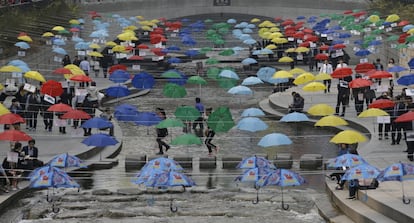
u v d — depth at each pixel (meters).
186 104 65.75
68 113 42.53
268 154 45.78
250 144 49.19
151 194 36.00
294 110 55.09
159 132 45.19
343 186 34.16
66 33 78.44
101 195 35.88
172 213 32.69
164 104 65.75
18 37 67.56
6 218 32.34
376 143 44.75
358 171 30.09
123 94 51.25
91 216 32.44
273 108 60.72
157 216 32.38
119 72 56.84
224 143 49.50
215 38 89.56
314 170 41.44
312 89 51.09
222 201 34.88
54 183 31.06
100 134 38.22
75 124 50.44
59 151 43.12
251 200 34.88
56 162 34.75
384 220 28.52
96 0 105.19
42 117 51.94
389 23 77.06
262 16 110.69
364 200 31.08
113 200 34.88
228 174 40.72
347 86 52.44
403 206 28.70
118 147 46.81
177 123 42.34
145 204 34.38
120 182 38.62
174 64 84.00
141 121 44.28
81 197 35.44
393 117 43.56
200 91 70.19
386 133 45.88
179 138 38.03
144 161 42.22
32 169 37.22
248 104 65.75
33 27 77.56
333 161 32.62
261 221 31.41
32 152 37.81
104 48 88.19
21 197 35.53
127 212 32.69
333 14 96.31
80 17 92.56
